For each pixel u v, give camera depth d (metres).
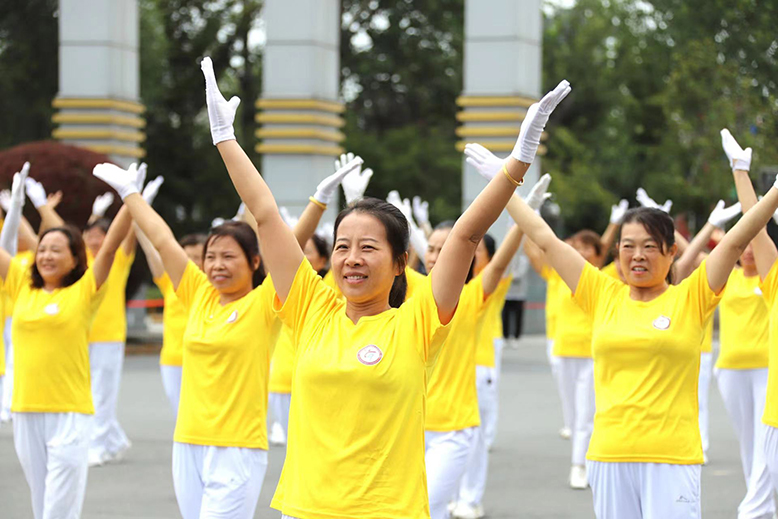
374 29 51.28
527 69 25.70
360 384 5.99
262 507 13.04
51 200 14.49
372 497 5.93
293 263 6.37
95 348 15.55
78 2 28.59
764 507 11.21
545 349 30.52
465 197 25.66
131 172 9.50
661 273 8.62
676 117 41.38
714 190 40.97
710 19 31.25
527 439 17.62
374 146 47.38
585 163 50.22
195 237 14.25
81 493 10.40
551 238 8.84
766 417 10.24
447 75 50.69
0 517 12.41
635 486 8.48
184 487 9.24
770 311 10.34
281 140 26.75
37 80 37.28
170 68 46.28
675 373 8.43
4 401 16.69
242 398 9.12
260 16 49.06
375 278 6.09
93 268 10.43
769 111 31.06
